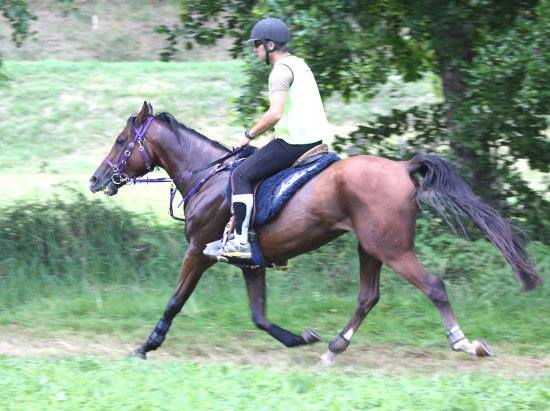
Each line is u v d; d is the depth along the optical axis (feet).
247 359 27.53
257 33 25.27
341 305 33.06
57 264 37.40
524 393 20.52
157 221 41.14
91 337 30.19
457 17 35.73
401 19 37.35
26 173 66.33
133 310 32.81
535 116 36.37
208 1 39.11
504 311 31.94
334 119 72.74
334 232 24.84
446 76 38.19
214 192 26.78
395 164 24.41
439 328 30.50
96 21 102.27
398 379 22.91
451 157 37.96
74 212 39.65
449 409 18.92
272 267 26.11
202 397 19.83
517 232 25.05
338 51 36.78
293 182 24.79
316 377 22.34
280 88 24.67
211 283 35.50
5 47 97.35
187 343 29.17
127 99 79.87
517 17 34.09
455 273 35.12
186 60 95.14
